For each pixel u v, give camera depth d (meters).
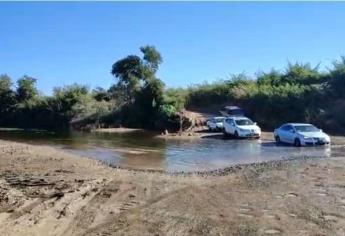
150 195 13.09
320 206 11.33
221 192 13.34
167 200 12.40
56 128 65.44
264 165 19.44
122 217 10.66
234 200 12.20
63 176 16.80
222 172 17.97
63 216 10.83
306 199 12.13
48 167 19.45
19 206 11.89
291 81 58.34
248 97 55.69
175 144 32.62
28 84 77.25
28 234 9.44
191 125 48.16
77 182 15.39
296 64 60.38
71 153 26.50
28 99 76.88
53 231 9.63
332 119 42.72
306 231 9.31
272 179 15.39
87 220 10.44
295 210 10.98
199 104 63.81
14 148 28.28
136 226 9.89
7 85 77.62
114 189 14.05
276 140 32.66
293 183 14.50
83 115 66.00
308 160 20.59
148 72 68.81
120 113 61.28
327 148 27.84
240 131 36.81
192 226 9.83
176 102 53.81
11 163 20.84
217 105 61.50
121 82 69.50
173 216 10.66
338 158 21.28
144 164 21.27
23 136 44.91
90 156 24.89
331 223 9.85
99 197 12.89
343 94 47.19
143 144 32.94
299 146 29.66
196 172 18.20
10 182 15.53
